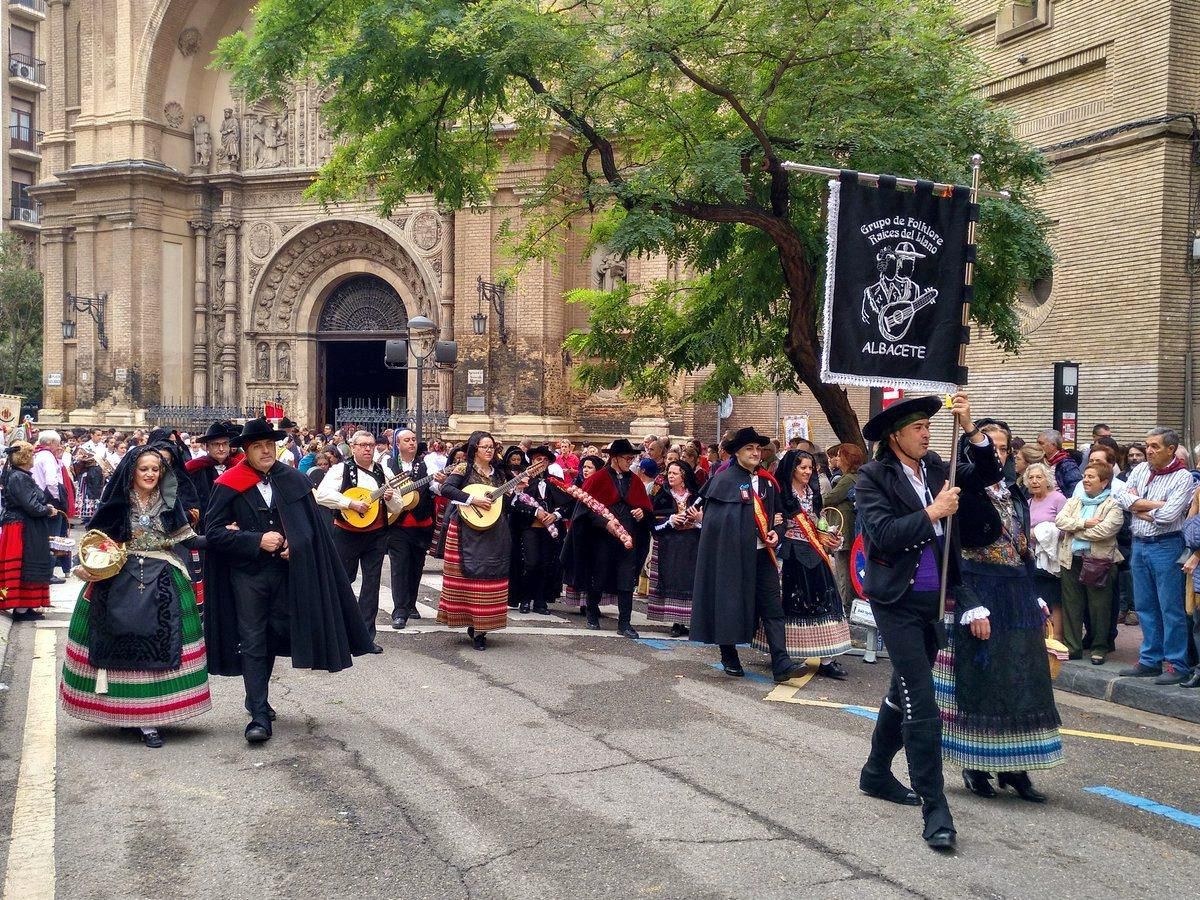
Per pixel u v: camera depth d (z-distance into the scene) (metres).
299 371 34.03
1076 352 15.93
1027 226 11.63
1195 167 14.68
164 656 6.95
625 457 11.45
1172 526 8.71
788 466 9.50
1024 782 6.04
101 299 34.25
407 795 5.95
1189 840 5.42
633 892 4.67
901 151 10.96
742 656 10.15
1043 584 9.95
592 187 12.33
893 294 6.65
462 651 10.17
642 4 11.66
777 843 5.25
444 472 10.41
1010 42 17.11
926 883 4.79
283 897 4.64
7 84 53.47
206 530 7.09
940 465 5.82
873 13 11.07
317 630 7.20
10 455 12.12
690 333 13.70
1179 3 14.48
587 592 11.68
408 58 11.95
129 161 33.28
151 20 33.38
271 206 33.97
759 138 11.48
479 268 28.62
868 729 7.45
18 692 8.48
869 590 5.57
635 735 7.21
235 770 6.40
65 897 4.62
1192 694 8.25
